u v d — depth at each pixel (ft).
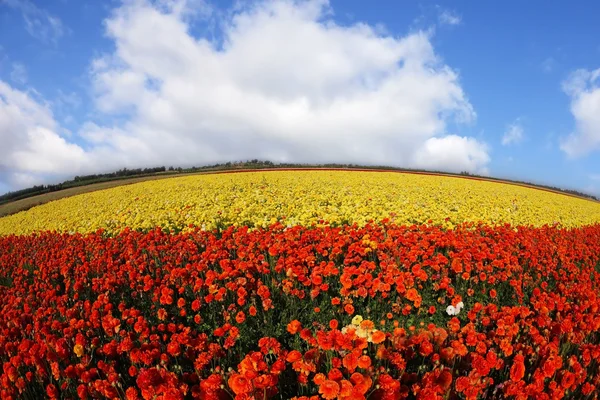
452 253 30.40
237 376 13.97
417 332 20.56
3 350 19.54
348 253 30.12
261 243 31.76
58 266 32.83
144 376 14.75
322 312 24.21
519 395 14.48
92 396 16.52
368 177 98.89
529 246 33.53
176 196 66.80
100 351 19.45
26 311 23.50
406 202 55.62
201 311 25.04
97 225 49.49
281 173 108.27
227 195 64.34
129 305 26.73
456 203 61.67
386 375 14.30
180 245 33.45
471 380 14.98
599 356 17.17
